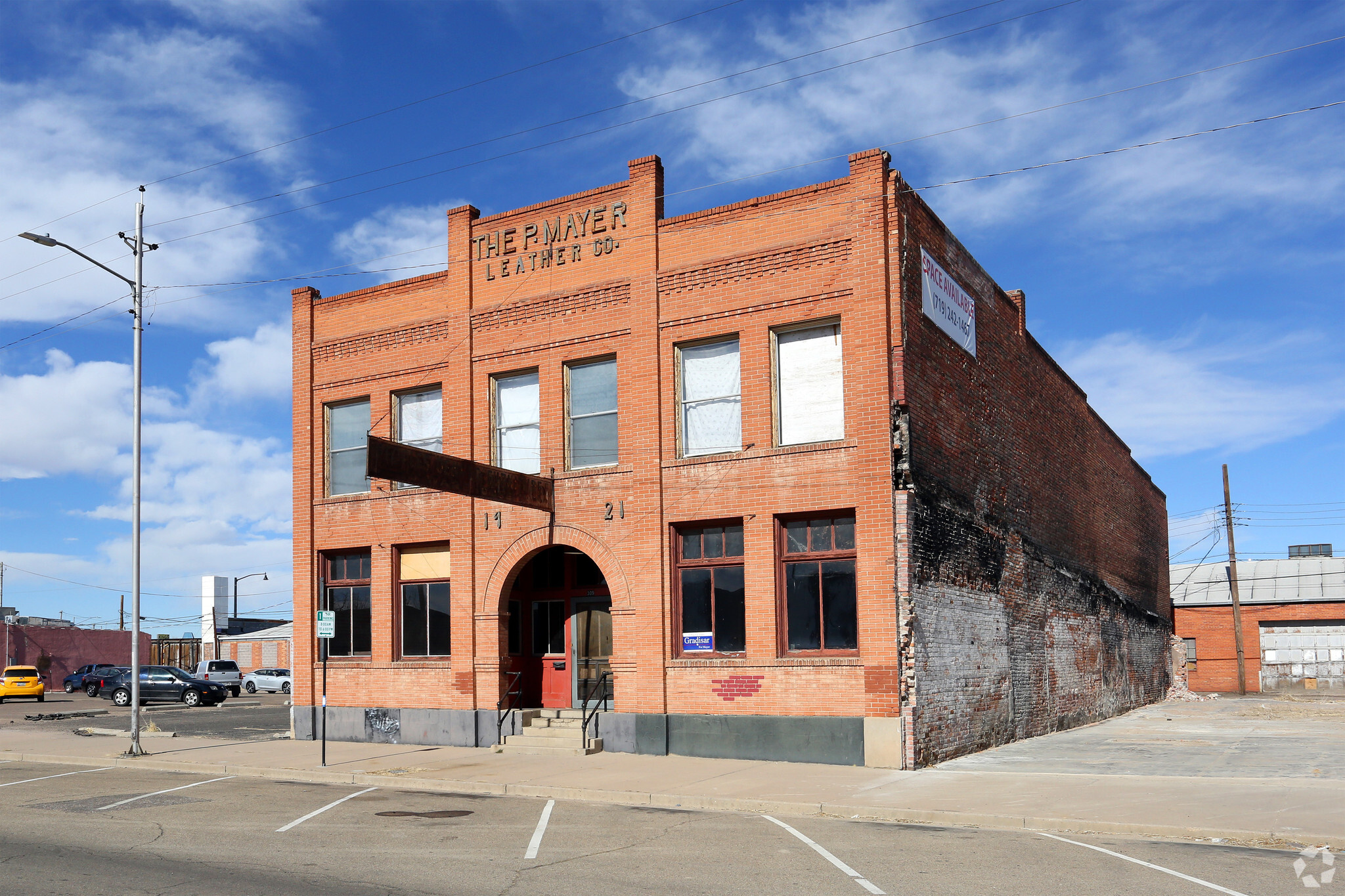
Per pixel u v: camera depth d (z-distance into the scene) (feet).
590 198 68.69
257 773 59.47
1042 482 84.28
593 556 65.51
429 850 36.04
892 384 57.77
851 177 59.98
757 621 60.29
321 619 58.59
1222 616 160.15
